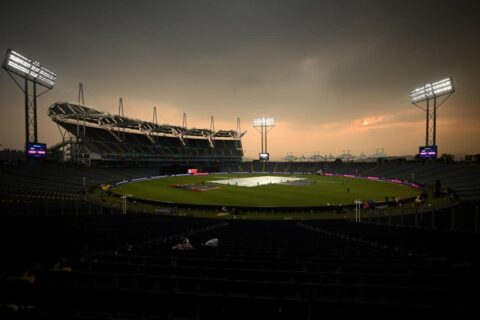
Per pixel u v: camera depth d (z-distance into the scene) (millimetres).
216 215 35594
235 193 50625
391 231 19859
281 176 87688
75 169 60906
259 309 4898
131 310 5098
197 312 4980
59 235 14086
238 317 4957
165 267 7051
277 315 4895
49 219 22344
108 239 13102
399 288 5418
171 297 5000
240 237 17734
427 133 68500
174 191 52812
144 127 89562
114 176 67375
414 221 28156
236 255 9891
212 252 10688
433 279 6367
